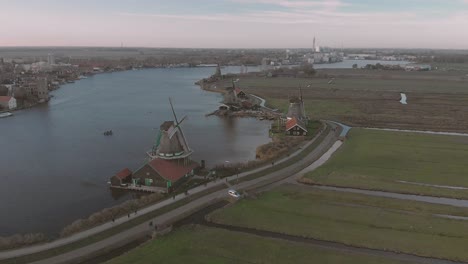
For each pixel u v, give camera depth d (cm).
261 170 7438
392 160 8238
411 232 5056
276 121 12662
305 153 8788
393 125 12175
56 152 9038
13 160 8412
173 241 4759
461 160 8225
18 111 14688
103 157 8650
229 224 5291
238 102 15412
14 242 4725
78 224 5131
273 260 4353
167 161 7100
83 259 4431
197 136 10800
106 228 5044
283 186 6781
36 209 6000
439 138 10206
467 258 4453
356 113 14138
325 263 4312
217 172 7369
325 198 6200
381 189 6631
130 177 7050
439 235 4978
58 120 12925
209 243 4719
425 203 5981
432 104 16075
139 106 15962
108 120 12912
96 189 6819
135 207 5741
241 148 9544
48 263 4300
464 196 6312
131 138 10419
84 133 10988
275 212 5638
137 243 4819
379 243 4772
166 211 5609
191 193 6259
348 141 10000
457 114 13888
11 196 6488
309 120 12375
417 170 7575
